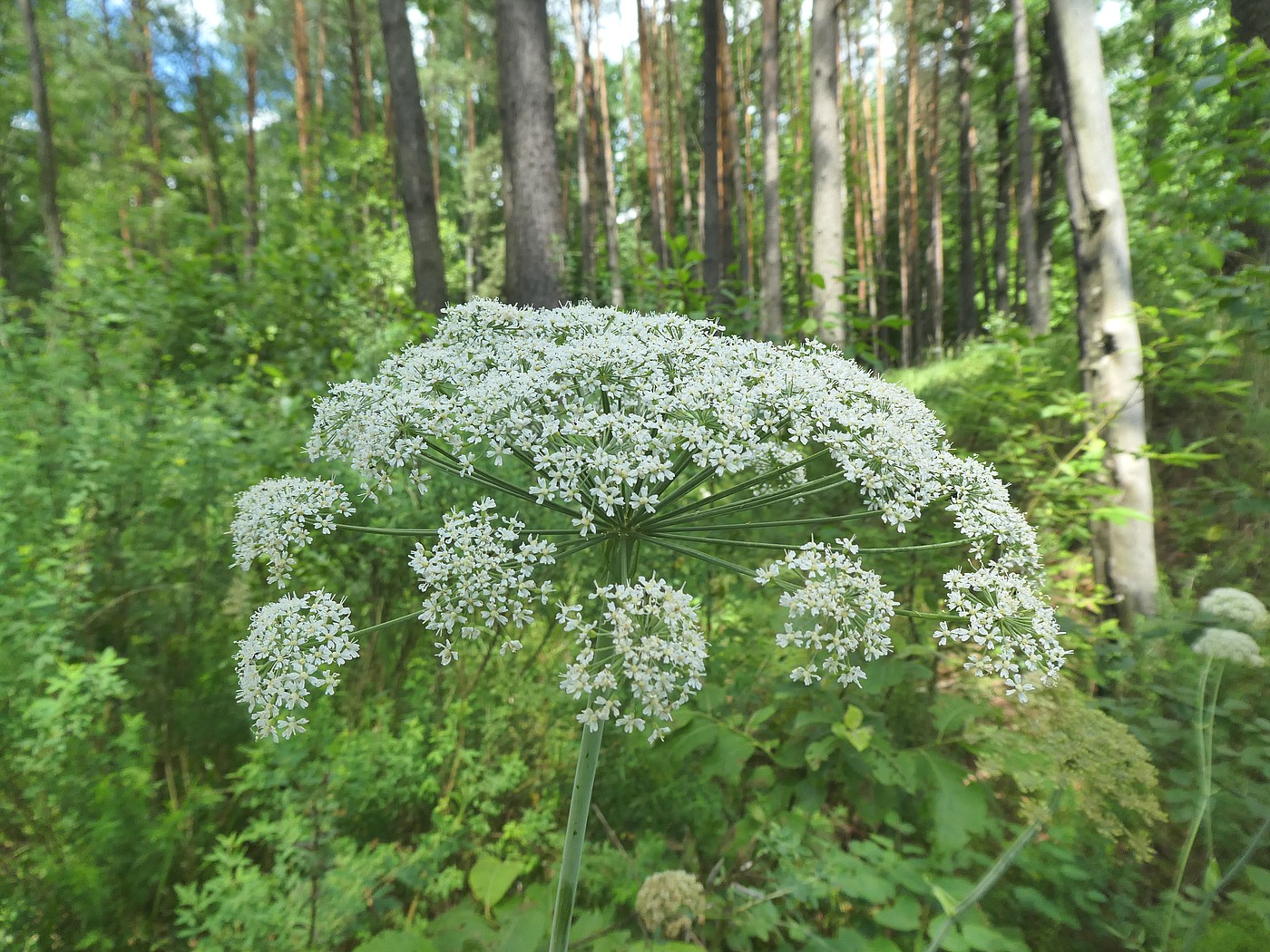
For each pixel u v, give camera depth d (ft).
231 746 10.75
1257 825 8.60
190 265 19.92
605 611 5.43
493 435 6.24
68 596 9.84
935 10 76.48
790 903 8.63
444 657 5.53
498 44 26.03
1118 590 13.92
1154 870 9.14
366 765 8.98
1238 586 14.44
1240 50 13.66
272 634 5.48
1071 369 21.31
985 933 7.64
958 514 6.80
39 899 7.79
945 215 109.19
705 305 19.76
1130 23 35.99
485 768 9.75
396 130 30.83
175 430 13.06
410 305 24.18
